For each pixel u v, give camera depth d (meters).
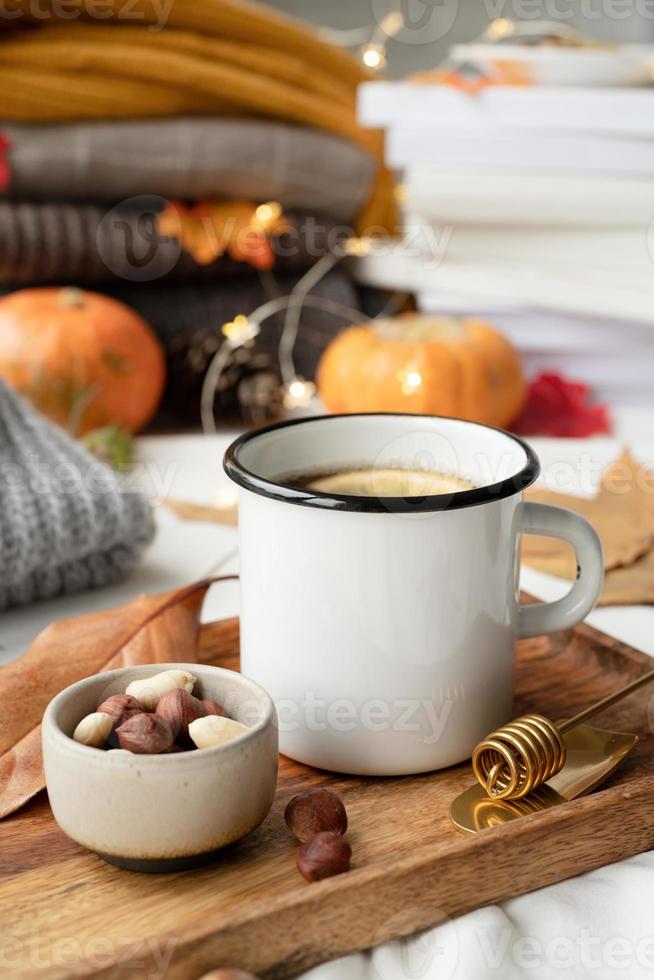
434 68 1.57
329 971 0.46
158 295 1.01
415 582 0.51
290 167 1.01
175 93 0.97
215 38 1.01
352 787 0.53
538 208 0.94
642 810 0.50
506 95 0.92
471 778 0.53
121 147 0.94
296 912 0.46
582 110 0.89
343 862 0.48
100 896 0.48
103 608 0.66
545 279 0.95
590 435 0.98
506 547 0.53
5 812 0.51
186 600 0.59
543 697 0.58
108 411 0.94
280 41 1.04
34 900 0.48
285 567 0.52
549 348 1.02
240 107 1.01
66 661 0.56
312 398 1.05
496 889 0.49
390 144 1.00
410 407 0.90
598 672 0.60
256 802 0.49
